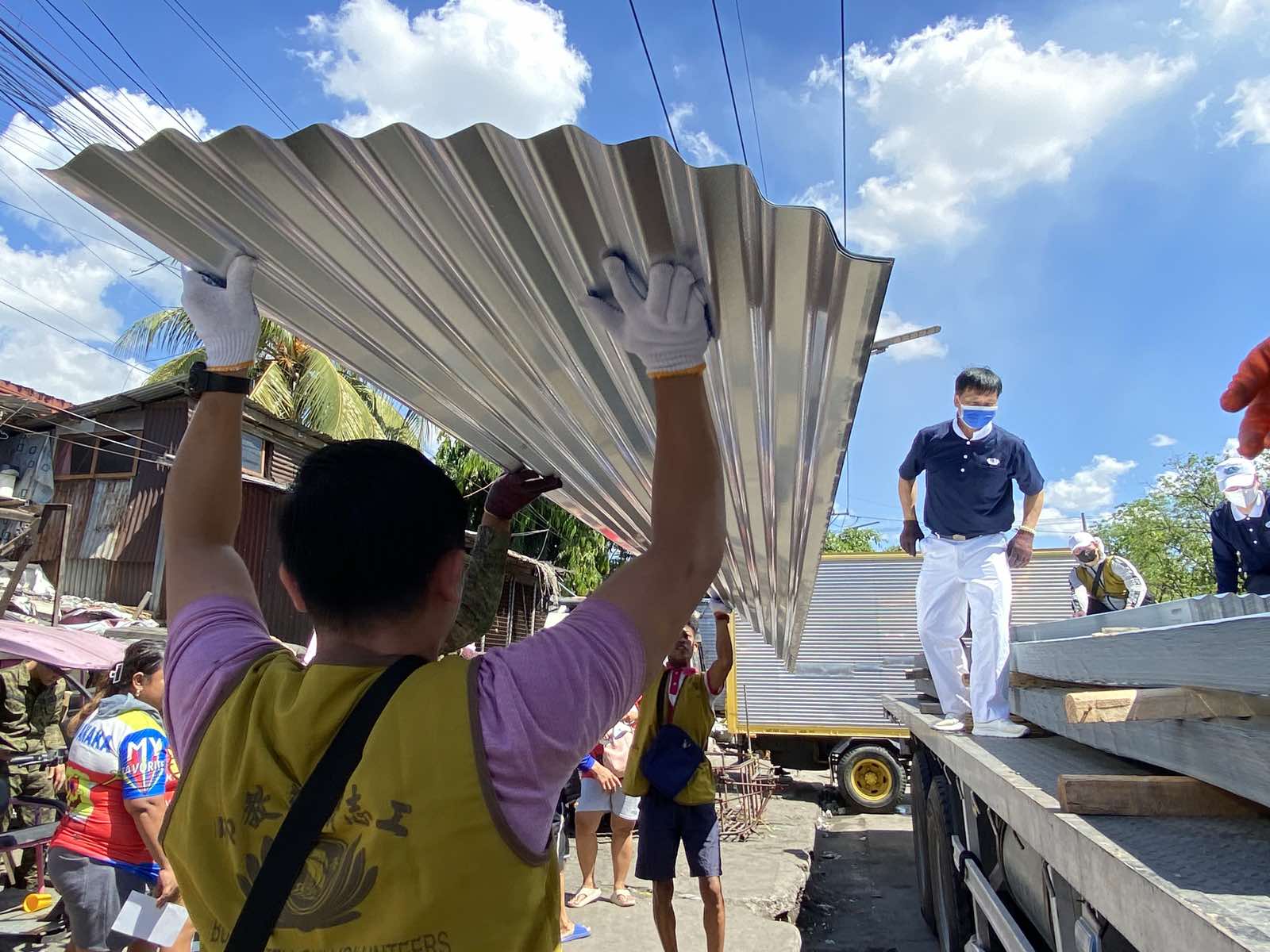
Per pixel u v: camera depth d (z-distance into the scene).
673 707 4.88
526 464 2.68
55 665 5.41
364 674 1.01
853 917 6.91
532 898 0.92
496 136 1.05
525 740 0.94
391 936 0.87
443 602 1.12
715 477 1.21
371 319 1.78
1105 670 2.49
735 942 5.37
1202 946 1.27
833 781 11.80
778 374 1.63
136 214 1.41
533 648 1.03
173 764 3.65
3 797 5.57
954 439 4.33
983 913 4.16
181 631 1.21
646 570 1.14
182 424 10.90
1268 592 4.35
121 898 3.62
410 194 1.26
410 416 15.99
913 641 10.88
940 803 5.19
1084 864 1.84
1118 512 26.77
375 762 0.92
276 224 1.38
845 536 30.11
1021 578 10.15
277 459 11.30
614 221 1.19
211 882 0.97
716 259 1.23
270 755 0.97
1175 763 2.03
